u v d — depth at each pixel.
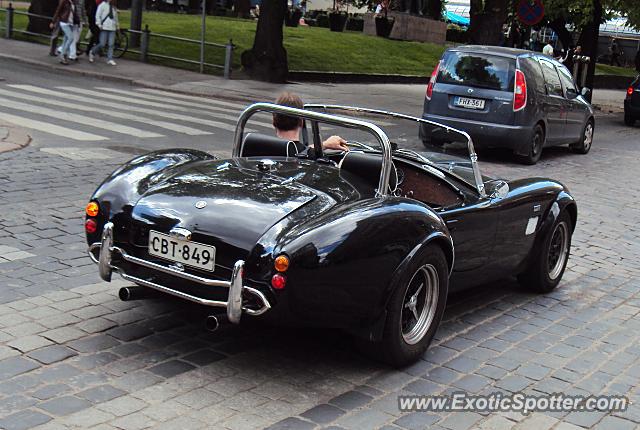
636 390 4.79
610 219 10.15
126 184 4.81
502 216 5.80
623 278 7.48
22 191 8.44
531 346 5.41
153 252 4.48
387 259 4.38
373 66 31.75
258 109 5.45
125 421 3.83
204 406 4.06
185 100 18.84
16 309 5.16
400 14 42.19
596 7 27.61
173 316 5.26
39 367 4.34
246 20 40.09
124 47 25.62
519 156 13.93
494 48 14.09
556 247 6.74
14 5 43.72
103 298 5.50
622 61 61.69
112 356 4.56
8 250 6.43
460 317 5.91
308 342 5.03
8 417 3.77
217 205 4.44
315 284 4.13
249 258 4.15
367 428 3.98
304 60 28.98
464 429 4.08
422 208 4.71
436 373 4.79
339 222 4.26
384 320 4.48
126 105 16.39
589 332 5.82
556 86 14.75
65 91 17.72
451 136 5.55
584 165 14.61
